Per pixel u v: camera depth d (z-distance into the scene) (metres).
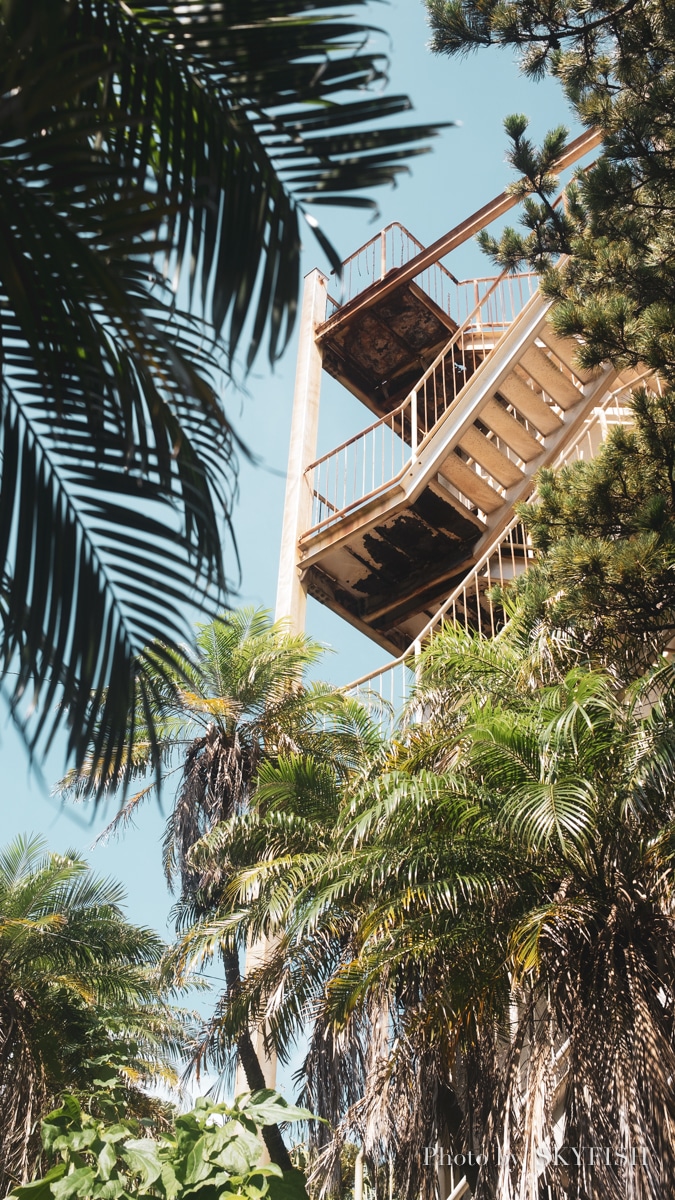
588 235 8.50
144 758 10.05
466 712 7.60
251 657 12.42
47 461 2.04
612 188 8.09
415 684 8.62
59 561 2.01
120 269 1.92
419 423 17.23
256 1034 10.58
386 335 16.75
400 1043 7.38
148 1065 13.51
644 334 7.12
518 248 8.97
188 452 2.14
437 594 14.05
